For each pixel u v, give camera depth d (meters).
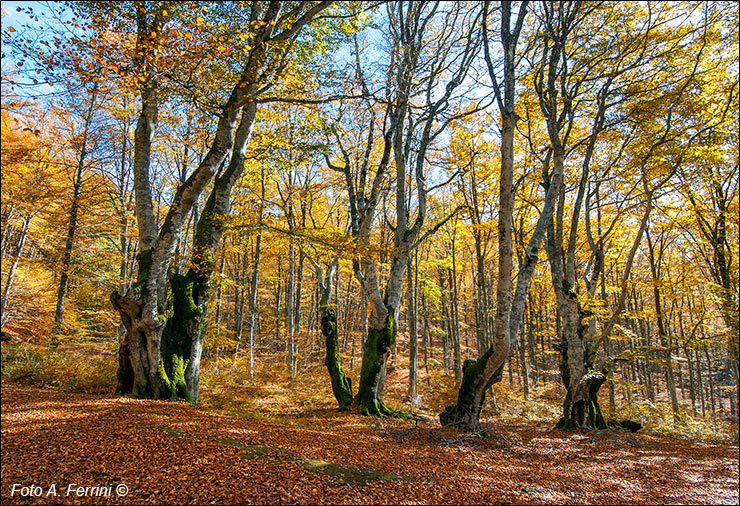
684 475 8.07
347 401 12.11
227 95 8.69
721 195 13.87
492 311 24.33
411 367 16.72
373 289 11.77
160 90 7.52
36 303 14.00
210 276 10.27
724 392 32.62
